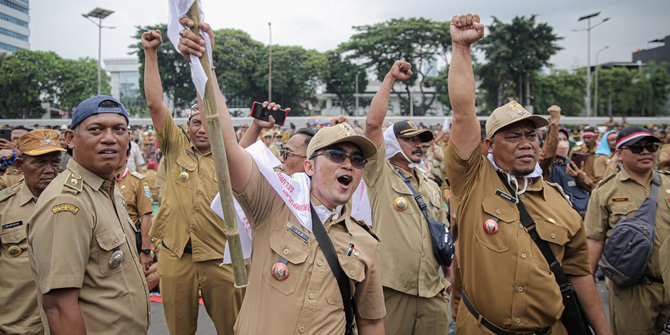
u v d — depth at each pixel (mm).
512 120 3182
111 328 2729
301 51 64188
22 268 3586
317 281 2373
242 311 2479
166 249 4418
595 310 3352
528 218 3213
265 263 2426
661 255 3506
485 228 3215
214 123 2098
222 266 4309
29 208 3672
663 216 4211
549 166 5918
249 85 64000
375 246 2629
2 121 32844
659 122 40531
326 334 2326
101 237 2754
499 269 3162
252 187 2463
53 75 61344
